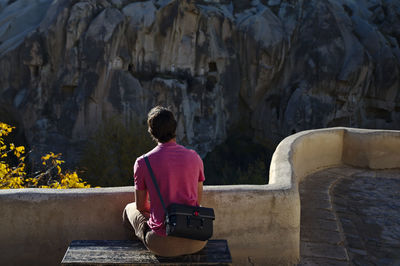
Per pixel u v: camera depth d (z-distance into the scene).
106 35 26.77
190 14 30.30
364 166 6.19
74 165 27.05
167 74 30.34
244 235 2.81
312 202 4.46
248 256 2.83
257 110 35.97
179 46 30.27
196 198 2.19
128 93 27.77
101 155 23.50
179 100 28.89
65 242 2.71
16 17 31.05
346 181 5.45
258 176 25.27
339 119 34.66
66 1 27.81
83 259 2.20
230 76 33.97
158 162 2.14
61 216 2.69
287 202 2.81
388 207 4.36
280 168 3.49
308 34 33.81
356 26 35.34
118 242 2.45
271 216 2.82
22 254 2.69
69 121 27.66
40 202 2.66
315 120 32.78
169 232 2.02
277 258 2.85
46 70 28.23
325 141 6.15
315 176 5.68
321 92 33.28
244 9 35.34
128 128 27.36
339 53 33.09
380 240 3.47
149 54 29.31
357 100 34.50
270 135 35.09
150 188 2.15
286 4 35.22
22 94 29.33
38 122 28.11
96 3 27.84
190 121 30.09
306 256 3.10
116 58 27.59
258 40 32.88
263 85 34.69
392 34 36.41
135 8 28.61
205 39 31.55
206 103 32.03
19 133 30.31
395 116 35.50
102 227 2.73
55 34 27.38
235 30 33.75
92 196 2.71
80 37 27.27
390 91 34.47
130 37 28.23
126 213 2.54
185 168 2.15
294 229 2.86
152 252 2.26
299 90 33.25
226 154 32.91
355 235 3.56
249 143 35.16
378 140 6.13
